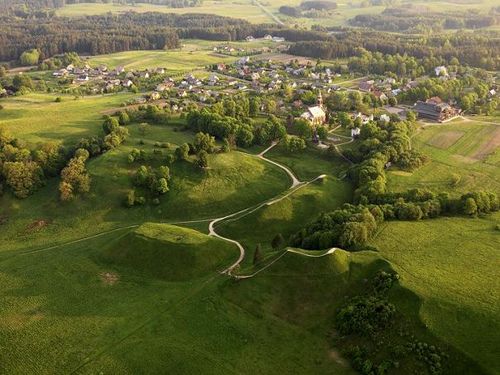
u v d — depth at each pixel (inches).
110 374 3956.7
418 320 4001.0
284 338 4269.2
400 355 3826.3
